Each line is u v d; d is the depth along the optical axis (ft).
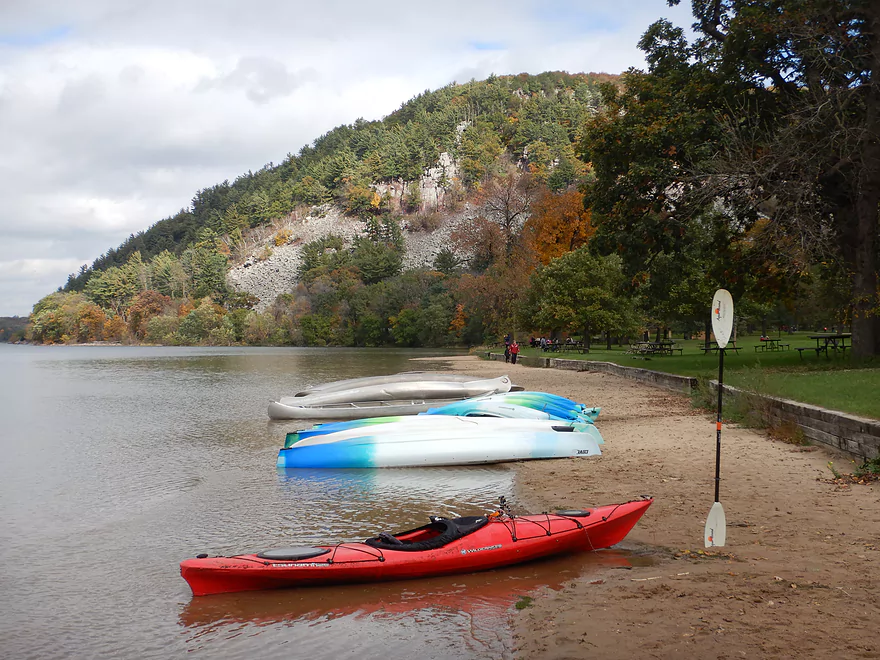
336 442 45.29
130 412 79.25
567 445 44.93
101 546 28.94
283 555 23.21
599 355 146.41
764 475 35.32
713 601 19.66
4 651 19.22
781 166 67.92
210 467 45.65
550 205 221.46
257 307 629.92
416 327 373.81
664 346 132.77
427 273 423.64
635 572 22.95
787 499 30.53
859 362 71.20
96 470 45.24
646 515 29.60
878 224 73.87
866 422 35.12
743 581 21.13
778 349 124.16
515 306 223.30
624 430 53.11
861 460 35.70
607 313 170.60
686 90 80.38
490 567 24.17
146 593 23.48
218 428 64.75
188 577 22.62
